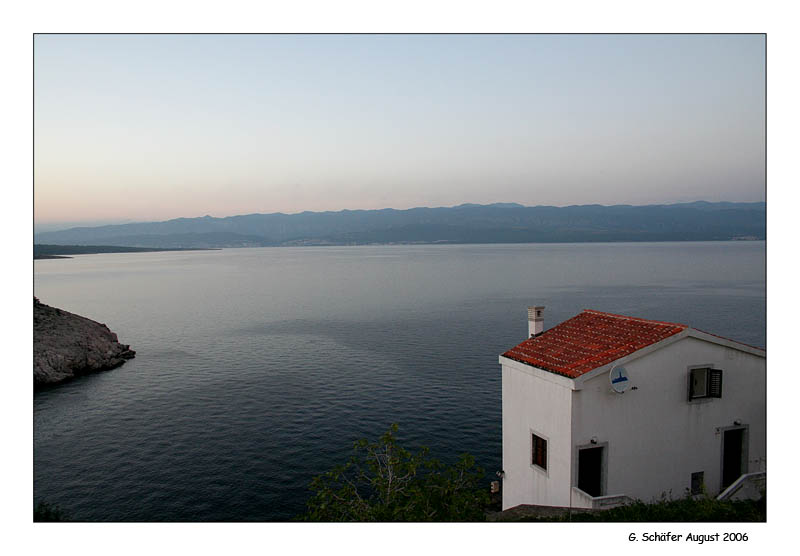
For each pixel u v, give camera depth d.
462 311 131.38
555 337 28.03
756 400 25.47
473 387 63.75
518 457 26.75
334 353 84.62
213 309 145.25
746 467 25.42
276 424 52.19
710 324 104.44
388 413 54.75
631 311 123.94
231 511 36.56
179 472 42.19
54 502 37.66
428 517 21.73
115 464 43.78
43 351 70.56
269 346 91.50
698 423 24.56
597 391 23.02
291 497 38.22
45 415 56.00
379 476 23.56
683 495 24.36
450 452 45.16
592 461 23.45
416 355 82.12
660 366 23.92
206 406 58.19
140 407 58.28
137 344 94.75
